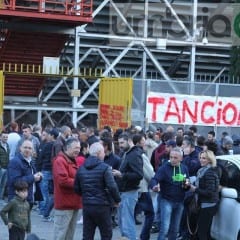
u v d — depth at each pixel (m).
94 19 30.44
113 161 13.95
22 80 26.75
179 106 22.33
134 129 16.62
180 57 32.12
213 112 22.67
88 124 29.12
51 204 16.25
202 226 12.20
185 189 12.55
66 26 25.98
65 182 11.38
